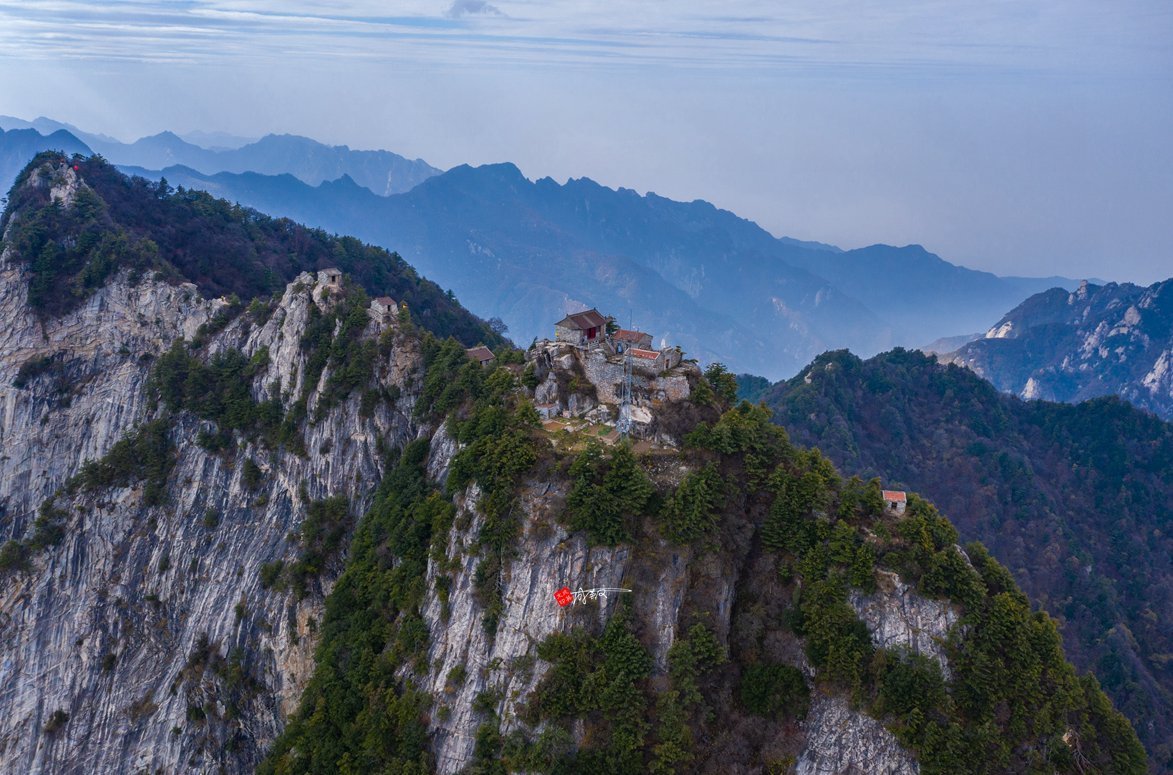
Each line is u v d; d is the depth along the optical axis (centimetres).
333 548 11200
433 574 8506
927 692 7000
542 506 7919
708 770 6994
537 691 7225
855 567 7544
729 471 8356
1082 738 7025
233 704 11056
